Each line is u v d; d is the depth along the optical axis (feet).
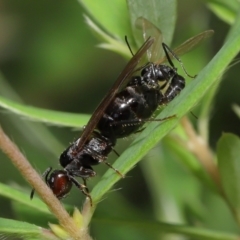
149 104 0.47
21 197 0.45
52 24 0.70
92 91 0.71
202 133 0.48
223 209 0.54
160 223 0.46
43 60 0.71
